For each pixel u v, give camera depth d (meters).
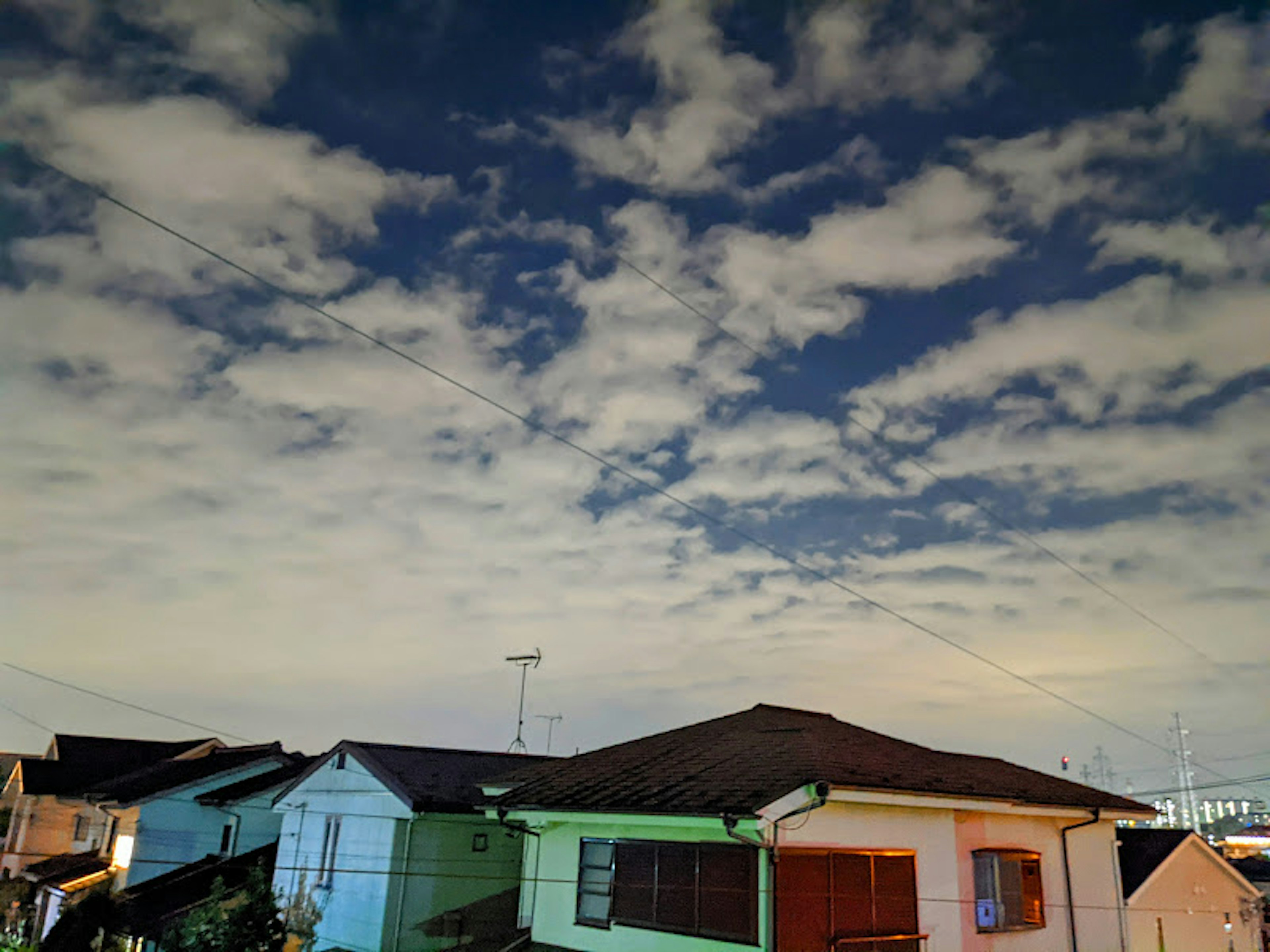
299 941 16.39
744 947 11.98
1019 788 16.67
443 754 22.14
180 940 15.72
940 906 13.61
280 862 21.56
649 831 13.90
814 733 16.72
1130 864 19.83
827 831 12.55
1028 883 15.55
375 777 19.52
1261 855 44.88
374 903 17.92
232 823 26.73
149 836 26.23
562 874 15.22
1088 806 16.88
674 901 13.19
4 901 32.94
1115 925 17.28
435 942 17.62
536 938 15.22
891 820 13.38
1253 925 21.47
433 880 18.14
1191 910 19.89
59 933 21.33
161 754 42.09
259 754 30.14
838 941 12.13
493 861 18.97
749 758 15.04
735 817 11.88
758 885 12.04
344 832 19.92
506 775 18.41
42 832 36.56
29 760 39.38
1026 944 14.97
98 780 38.84
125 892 24.09
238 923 15.46
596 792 15.04
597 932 14.15
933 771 15.66
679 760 16.23
